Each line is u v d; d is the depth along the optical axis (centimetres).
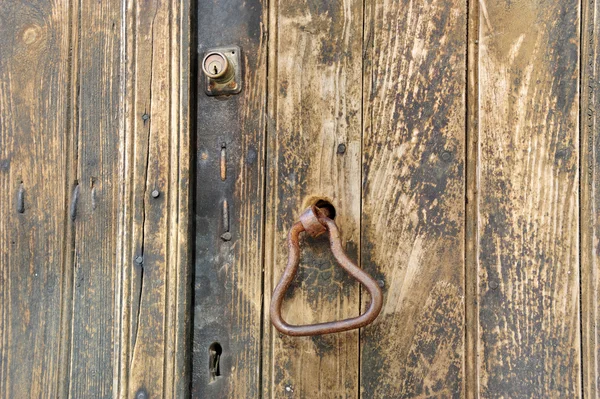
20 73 95
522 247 81
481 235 82
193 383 89
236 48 90
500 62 83
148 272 89
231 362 88
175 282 88
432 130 84
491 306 82
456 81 84
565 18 81
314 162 87
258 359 87
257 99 89
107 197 91
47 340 92
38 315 93
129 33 91
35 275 93
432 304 83
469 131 83
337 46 87
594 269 79
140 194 89
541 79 81
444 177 83
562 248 80
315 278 86
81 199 92
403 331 84
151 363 88
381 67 85
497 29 83
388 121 85
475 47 83
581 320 79
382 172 85
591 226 79
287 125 88
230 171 89
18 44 95
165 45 90
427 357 83
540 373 80
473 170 83
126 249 89
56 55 94
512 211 81
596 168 79
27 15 95
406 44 85
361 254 85
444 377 83
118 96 91
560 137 81
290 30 88
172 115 89
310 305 86
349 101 86
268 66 89
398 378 84
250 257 88
